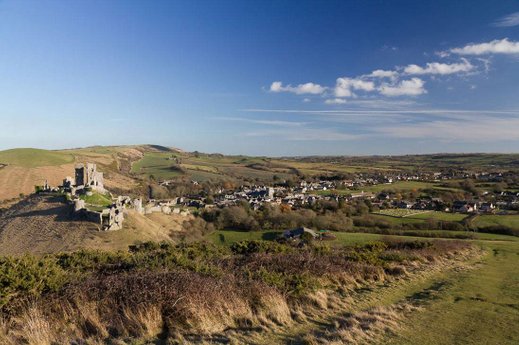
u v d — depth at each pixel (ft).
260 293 33.58
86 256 50.47
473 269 66.90
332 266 50.26
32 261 32.09
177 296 29.37
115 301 29.07
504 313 34.58
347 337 25.91
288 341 25.72
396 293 43.80
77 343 24.52
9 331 25.07
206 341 25.17
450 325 30.19
